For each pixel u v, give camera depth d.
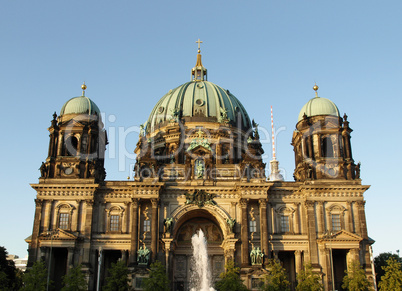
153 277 89.88
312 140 109.75
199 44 154.00
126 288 90.25
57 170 104.88
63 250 101.25
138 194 101.88
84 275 90.44
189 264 107.75
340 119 110.94
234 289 88.62
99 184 103.69
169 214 103.12
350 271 95.75
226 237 100.62
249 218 103.38
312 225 101.38
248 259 97.69
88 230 99.62
